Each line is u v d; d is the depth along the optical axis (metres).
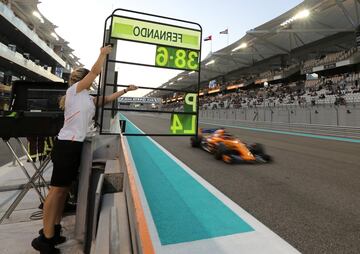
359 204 3.55
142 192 3.92
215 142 7.02
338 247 2.44
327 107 17.98
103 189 2.80
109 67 3.51
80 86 2.38
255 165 6.07
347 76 23.78
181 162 6.23
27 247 2.60
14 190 4.86
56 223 2.50
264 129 19.41
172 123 3.07
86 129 2.49
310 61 31.77
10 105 3.56
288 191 4.10
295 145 10.07
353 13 23.66
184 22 3.10
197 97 3.21
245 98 37.00
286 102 26.55
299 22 26.53
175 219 2.99
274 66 42.44
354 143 10.73
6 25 26.55
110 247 1.69
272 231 2.74
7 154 8.30
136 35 2.86
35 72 32.91
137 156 6.82
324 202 3.62
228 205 3.46
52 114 2.94
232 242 2.50
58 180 2.34
